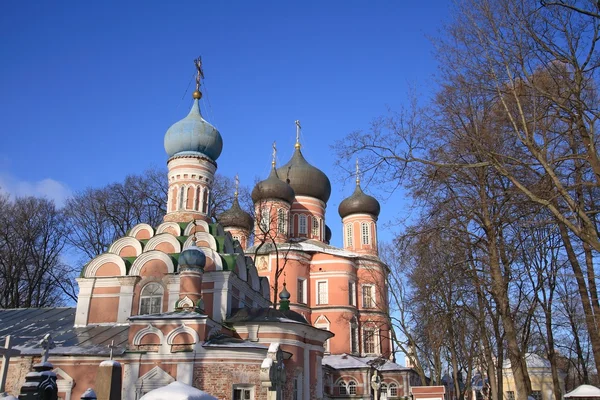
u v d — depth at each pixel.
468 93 19.98
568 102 17.53
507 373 53.41
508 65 18.02
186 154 37.09
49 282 48.31
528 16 17.47
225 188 55.22
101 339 28.16
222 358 24.92
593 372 50.66
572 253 22.41
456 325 32.19
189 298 27.75
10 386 26.12
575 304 29.66
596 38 16.75
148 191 51.69
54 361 26.16
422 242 22.98
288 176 56.81
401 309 39.62
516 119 19.09
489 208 22.48
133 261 32.31
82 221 50.06
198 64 40.38
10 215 48.28
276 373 21.94
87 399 17.16
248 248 53.53
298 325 29.36
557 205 18.59
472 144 19.23
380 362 46.94
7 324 32.94
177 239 33.06
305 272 53.38
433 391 27.62
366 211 59.16
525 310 26.72
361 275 55.03
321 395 31.73
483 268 23.45
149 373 24.94
